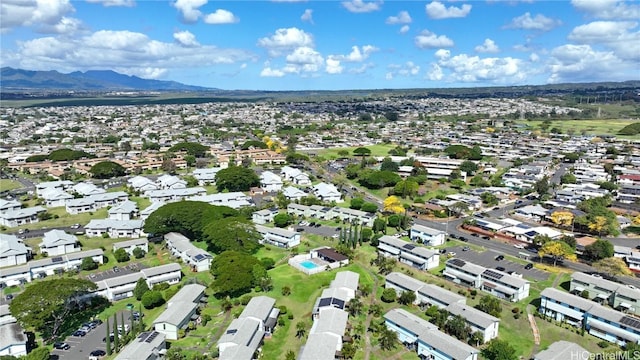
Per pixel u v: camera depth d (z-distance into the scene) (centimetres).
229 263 12500
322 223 18500
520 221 18150
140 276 12838
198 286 12106
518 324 10606
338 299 11038
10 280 13200
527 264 13900
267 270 13462
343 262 13825
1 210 19462
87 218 19525
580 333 10125
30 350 9906
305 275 12950
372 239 15712
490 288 12006
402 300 11631
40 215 19400
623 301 10825
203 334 10338
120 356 8894
